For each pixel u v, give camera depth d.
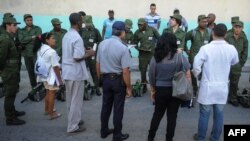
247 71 10.67
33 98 7.64
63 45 5.55
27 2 11.73
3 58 5.68
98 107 7.27
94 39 7.74
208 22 7.72
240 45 7.05
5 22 5.71
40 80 6.50
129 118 6.61
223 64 4.95
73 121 5.79
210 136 5.64
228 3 11.77
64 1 11.76
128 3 11.75
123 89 5.27
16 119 6.24
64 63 5.56
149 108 7.22
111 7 11.79
